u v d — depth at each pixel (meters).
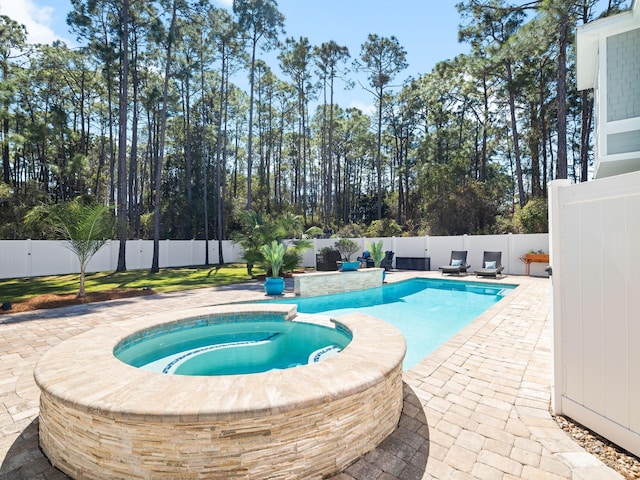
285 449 2.35
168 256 21.38
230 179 37.44
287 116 34.75
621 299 2.57
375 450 2.75
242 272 17.38
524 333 6.00
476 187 20.38
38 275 16.20
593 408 2.85
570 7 11.02
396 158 35.50
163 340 5.39
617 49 7.30
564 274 3.11
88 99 26.50
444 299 10.56
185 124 29.08
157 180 17.31
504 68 18.34
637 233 2.43
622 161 7.29
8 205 18.20
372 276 12.09
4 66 19.30
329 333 5.56
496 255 14.36
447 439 2.87
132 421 2.28
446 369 4.39
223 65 22.66
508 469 2.46
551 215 3.31
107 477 2.38
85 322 7.15
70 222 9.35
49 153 22.00
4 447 2.88
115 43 20.00
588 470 2.42
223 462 2.25
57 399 2.51
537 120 21.75
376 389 2.81
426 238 16.91
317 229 19.47
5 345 5.66
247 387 2.60
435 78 21.97
